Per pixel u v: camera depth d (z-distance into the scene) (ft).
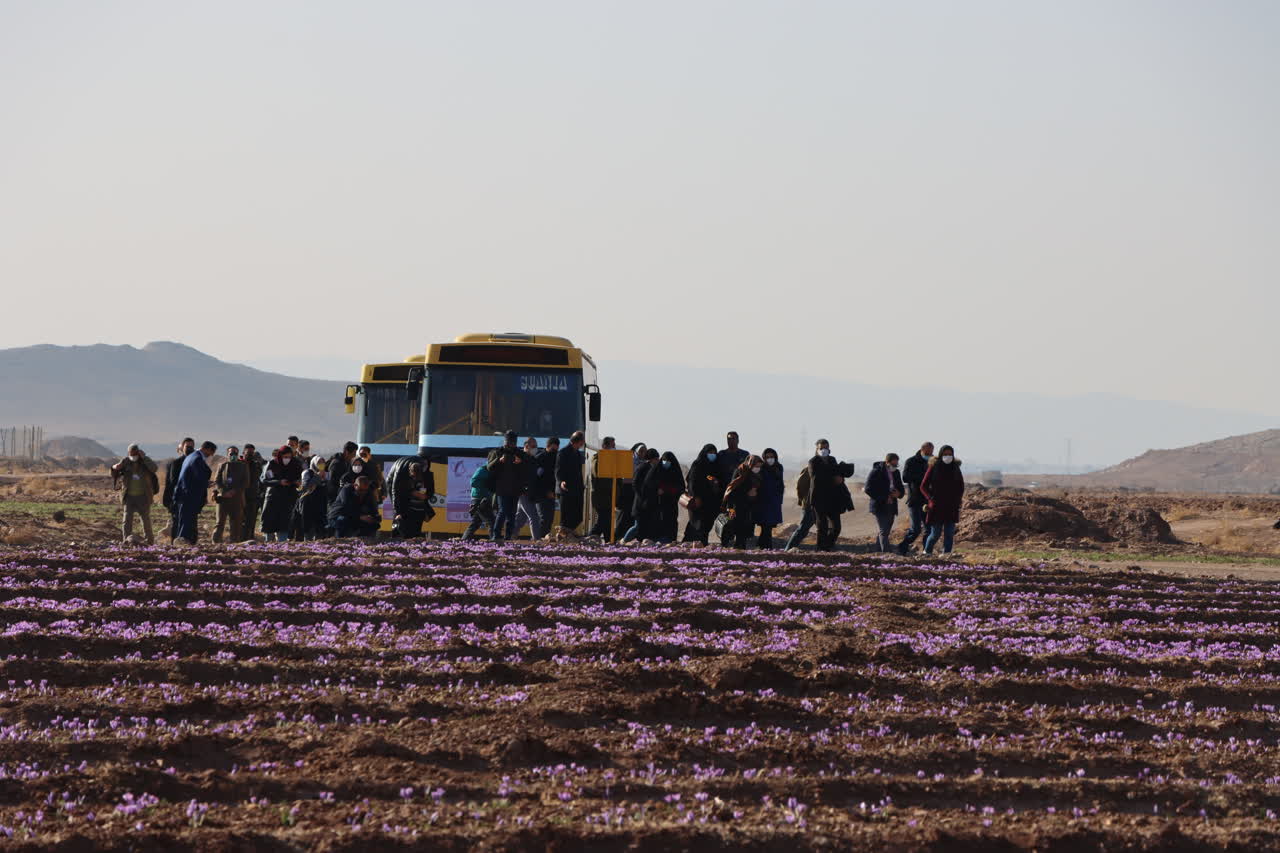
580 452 338.75
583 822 109.19
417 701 147.84
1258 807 123.75
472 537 346.95
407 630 199.00
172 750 127.54
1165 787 126.62
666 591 246.27
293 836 103.96
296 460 357.41
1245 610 252.83
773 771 128.88
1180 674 187.11
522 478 334.85
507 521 337.31
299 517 363.35
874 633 206.18
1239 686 175.52
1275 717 159.94
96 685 156.97
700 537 355.56
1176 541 562.66
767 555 318.24
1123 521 566.36
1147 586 292.81
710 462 353.51
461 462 358.23
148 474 346.54
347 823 108.27
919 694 165.99
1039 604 249.96
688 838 105.19
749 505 349.20
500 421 361.71
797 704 154.10
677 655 184.85
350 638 191.01
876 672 173.88
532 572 269.44
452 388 362.94
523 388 363.56
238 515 357.20
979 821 114.93
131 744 127.75
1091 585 283.79
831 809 117.91
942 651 186.29
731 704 150.82
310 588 233.55
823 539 367.25
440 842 103.19
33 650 173.58
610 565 284.61
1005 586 274.57
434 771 123.65
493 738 134.62
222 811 111.24
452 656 180.04
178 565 262.06
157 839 101.76
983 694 166.71
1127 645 206.49
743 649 189.67
